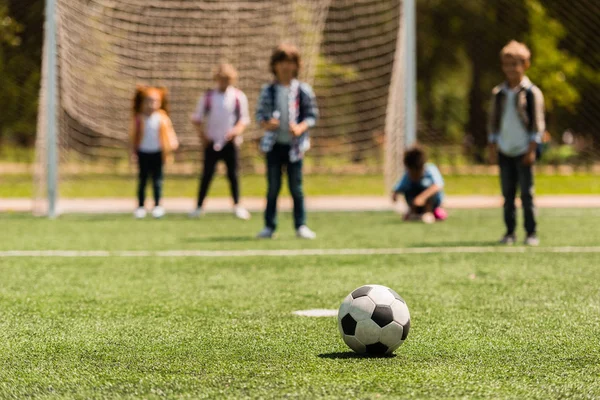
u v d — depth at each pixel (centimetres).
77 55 1739
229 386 411
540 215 1585
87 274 829
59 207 1650
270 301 677
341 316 480
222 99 1520
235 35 2022
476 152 3431
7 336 538
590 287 749
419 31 3475
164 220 1498
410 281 786
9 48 2606
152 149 1535
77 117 1786
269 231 1195
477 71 3416
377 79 2408
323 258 959
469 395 396
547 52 3189
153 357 477
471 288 743
